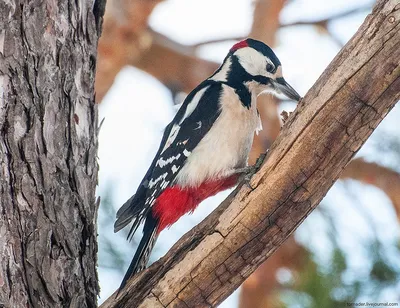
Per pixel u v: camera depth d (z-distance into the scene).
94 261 7.00
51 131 6.71
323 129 6.38
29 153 6.54
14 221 6.41
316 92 6.39
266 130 13.07
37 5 6.81
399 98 6.30
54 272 6.50
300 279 9.62
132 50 14.03
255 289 11.48
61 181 6.71
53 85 6.80
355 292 9.37
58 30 6.93
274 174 6.52
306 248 10.62
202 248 6.66
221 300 6.81
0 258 6.30
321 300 9.29
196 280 6.66
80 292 6.66
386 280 9.53
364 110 6.30
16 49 6.65
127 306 6.73
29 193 6.49
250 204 6.57
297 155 6.45
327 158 6.45
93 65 7.30
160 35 14.11
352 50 6.25
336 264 9.52
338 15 13.20
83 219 6.88
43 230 6.50
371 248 9.77
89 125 7.15
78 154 6.94
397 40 6.08
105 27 13.84
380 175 12.16
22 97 6.60
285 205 6.57
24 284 6.35
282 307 10.05
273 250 6.72
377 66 6.18
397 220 12.33
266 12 13.27
